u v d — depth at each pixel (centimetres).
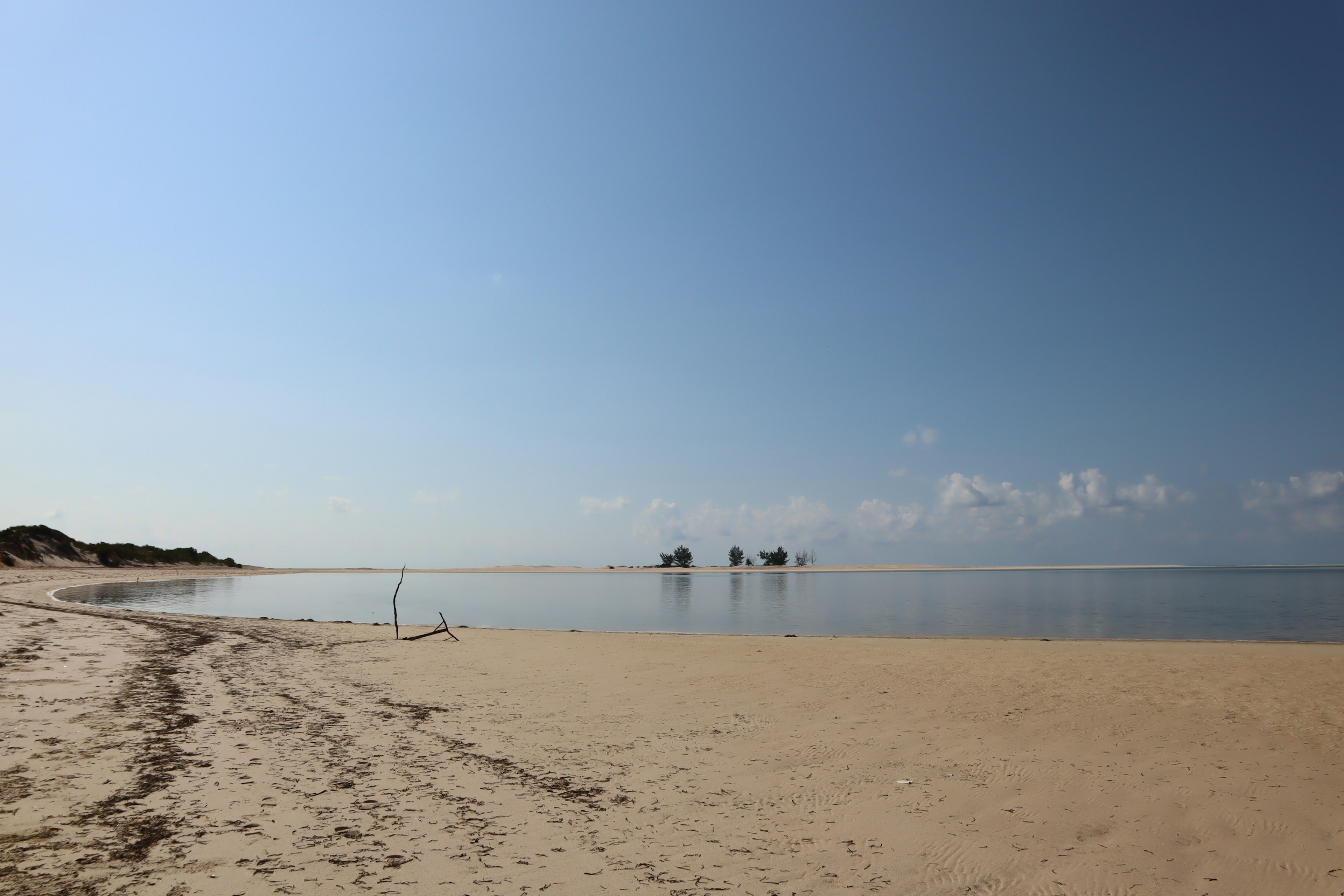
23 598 3350
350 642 2175
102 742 862
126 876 505
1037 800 746
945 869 575
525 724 1059
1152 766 872
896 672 1609
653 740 978
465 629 2706
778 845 617
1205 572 16300
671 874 550
